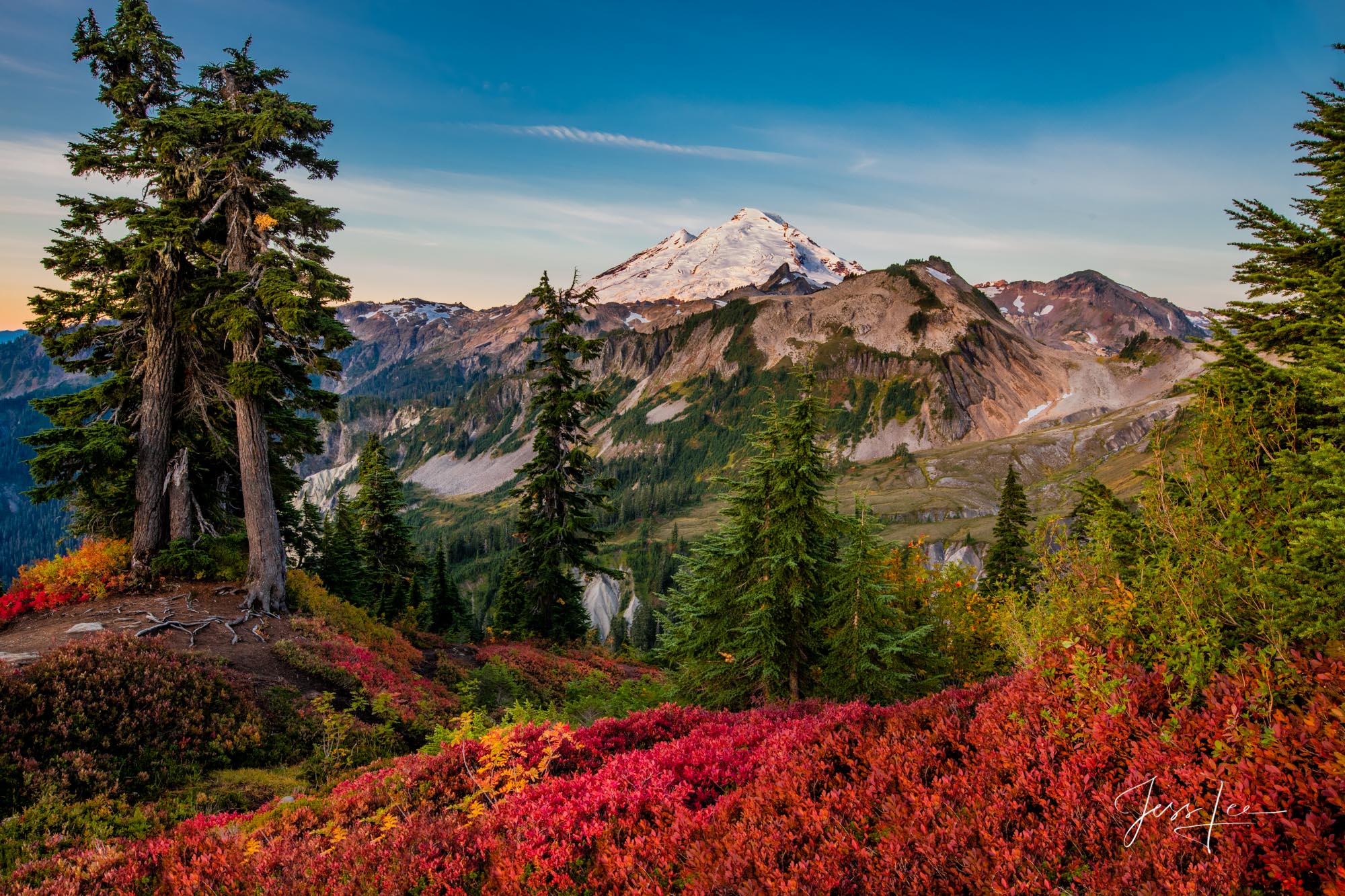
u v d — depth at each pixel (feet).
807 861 13.94
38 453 58.59
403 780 24.48
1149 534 26.35
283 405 72.02
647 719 29.48
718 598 56.49
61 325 63.16
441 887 16.88
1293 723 13.16
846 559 50.80
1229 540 22.04
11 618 54.85
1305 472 20.49
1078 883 12.23
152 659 43.83
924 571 69.67
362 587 130.31
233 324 59.11
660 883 15.65
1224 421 24.14
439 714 55.16
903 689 48.52
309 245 66.18
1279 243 39.19
